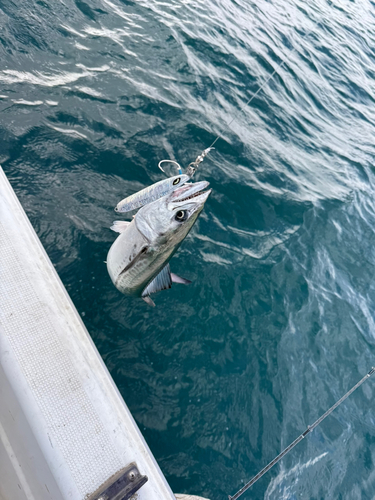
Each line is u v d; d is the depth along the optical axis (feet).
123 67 22.18
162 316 15.65
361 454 16.22
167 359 14.89
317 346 17.87
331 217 22.98
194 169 9.68
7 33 19.63
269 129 26.32
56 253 14.71
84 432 6.66
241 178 21.58
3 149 15.94
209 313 16.61
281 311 18.03
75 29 22.34
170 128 20.89
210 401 14.75
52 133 17.38
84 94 19.54
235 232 19.54
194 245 18.20
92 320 14.37
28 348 7.06
